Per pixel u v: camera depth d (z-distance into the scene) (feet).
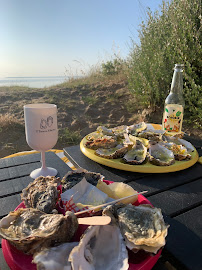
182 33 8.75
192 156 4.09
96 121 12.21
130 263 1.78
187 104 9.56
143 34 11.27
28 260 1.84
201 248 2.14
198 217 2.58
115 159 3.97
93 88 15.93
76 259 1.61
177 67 4.86
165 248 2.13
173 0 9.91
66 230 1.91
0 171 3.83
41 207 2.32
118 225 2.04
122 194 2.58
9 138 10.68
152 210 2.18
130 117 11.93
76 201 2.46
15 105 14.02
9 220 2.07
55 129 3.46
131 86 12.59
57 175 3.71
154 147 4.12
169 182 3.41
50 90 16.49
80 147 4.62
